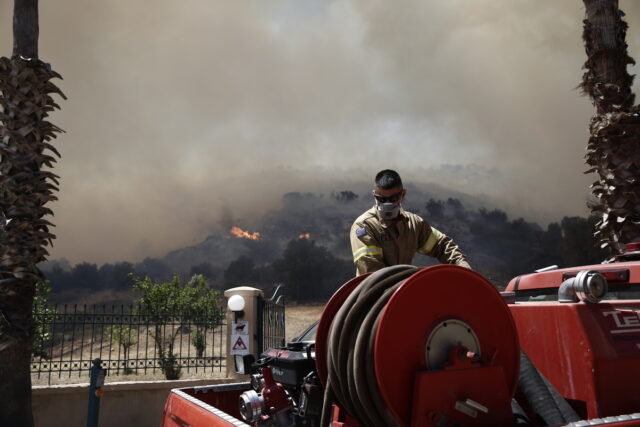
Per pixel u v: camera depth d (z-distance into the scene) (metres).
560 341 2.09
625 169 6.84
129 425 9.44
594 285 2.02
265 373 3.05
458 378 1.79
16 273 7.32
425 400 1.73
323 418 2.24
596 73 7.42
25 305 7.45
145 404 9.62
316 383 2.76
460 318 1.90
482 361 1.88
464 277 1.92
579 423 1.70
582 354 1.98
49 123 7.87
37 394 8.84
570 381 2.04
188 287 15.18
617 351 1.97
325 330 2.29
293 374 2.88
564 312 2.07
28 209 7.52
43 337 10.05
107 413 9.30
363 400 1.84
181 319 11.16
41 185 7.68
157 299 14.09
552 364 2.12
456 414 1.76
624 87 7.32
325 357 2.29
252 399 2.95
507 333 1.98
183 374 11.28
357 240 3.03
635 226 6.73
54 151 7.89
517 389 2.07
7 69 7.74
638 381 1.98
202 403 2.96
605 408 1.92
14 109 7.64
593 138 7.21
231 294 10.83
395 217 3.02
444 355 1.83
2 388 7.14
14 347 7.25
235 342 10.27
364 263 2.95
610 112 7.10
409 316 1.81
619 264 2.71
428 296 1.85
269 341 11.35
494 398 1.83
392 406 1.74
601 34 7.43
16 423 7.18
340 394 2.10
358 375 1.84
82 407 9.16
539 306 2.21
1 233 7.46
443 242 3.20
